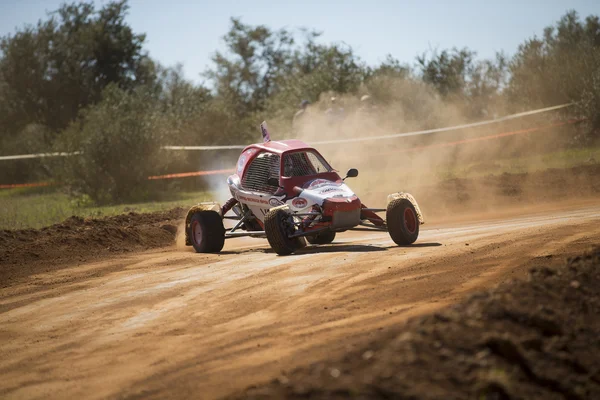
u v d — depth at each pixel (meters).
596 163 36.53
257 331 10.98
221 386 8.48
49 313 13.89
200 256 19.97
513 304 8.38
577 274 10.08
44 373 10.09
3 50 79.88
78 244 22.42
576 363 7.36
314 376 6.92
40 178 66.62
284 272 15.68
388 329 9.45
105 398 8.73
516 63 54.97
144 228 25.42
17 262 20.20
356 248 19.11
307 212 18.86
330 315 11.48
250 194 20.81
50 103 81.00
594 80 48.41
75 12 85.56
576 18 62.59
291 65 96.12
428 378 6.57
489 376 6.61
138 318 12.77
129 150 46.47
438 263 15.09
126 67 86.75
